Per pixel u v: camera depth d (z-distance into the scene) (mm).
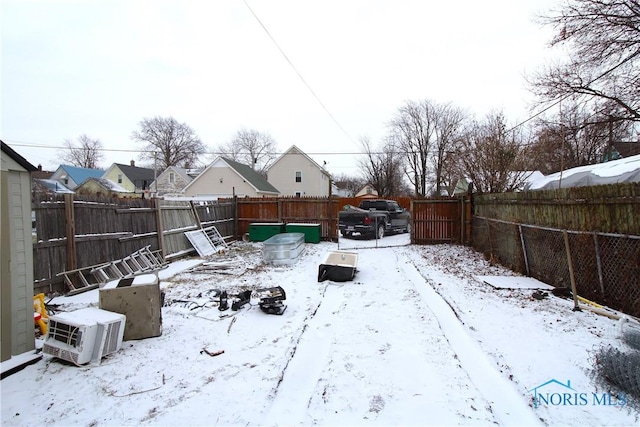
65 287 5934
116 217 7359
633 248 4117
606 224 4578
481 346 3674
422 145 38750
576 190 5168
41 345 3844
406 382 3047
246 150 63281
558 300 5094
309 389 3010
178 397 2857
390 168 41969
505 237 7977
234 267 8391
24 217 3600
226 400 2814
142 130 55094
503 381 3006
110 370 3297
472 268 7871
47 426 2490
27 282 3627
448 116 37250
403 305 5301
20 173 3572
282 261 8727
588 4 8820
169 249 9352
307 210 13516
